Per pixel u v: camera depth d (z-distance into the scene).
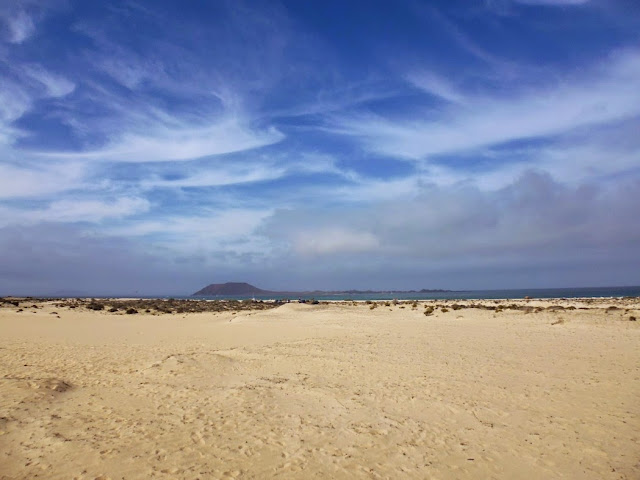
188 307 56.22
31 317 37.25
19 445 7.58
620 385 10.56
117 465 6.75
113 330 28.33
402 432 8.13
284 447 7.48
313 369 13.88
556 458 6.83
